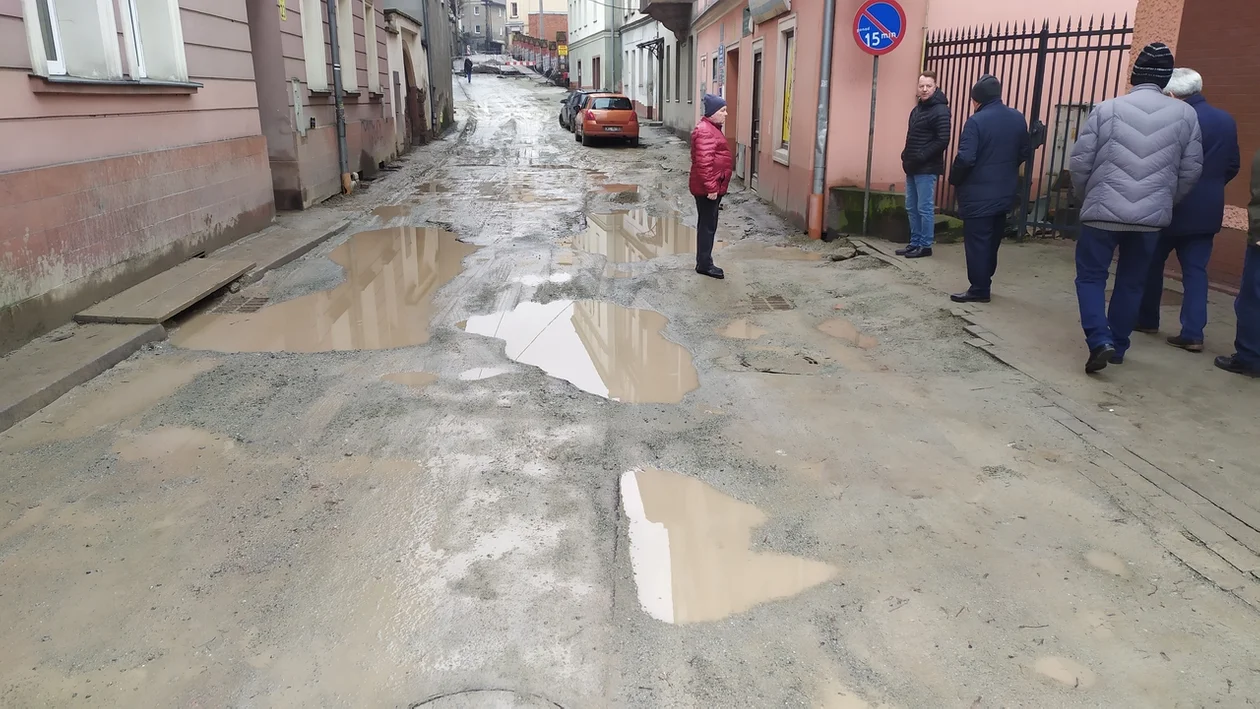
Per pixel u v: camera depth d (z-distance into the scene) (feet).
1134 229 16.26
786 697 8.57
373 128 56.34
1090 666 8.99
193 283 23.63
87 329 19.85
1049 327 20.30
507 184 50.37
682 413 15.83
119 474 13.26
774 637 9.50
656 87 107.34
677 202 43.37
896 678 8.84
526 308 23.06
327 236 32.99
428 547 11.27
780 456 13.99
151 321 20.22
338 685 8.71
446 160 64.85
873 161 32.73
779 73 39.34
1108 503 12.30
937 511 12.18
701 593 10.32
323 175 43.60
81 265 20.85
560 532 11.66
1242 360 16.87
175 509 12.21
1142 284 17.06
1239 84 21.27
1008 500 12.46
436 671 8.93
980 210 21.54
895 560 10.99
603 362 18.70
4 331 17.93
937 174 27.99
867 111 32.07
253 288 25.12
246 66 32.65
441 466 13.62
